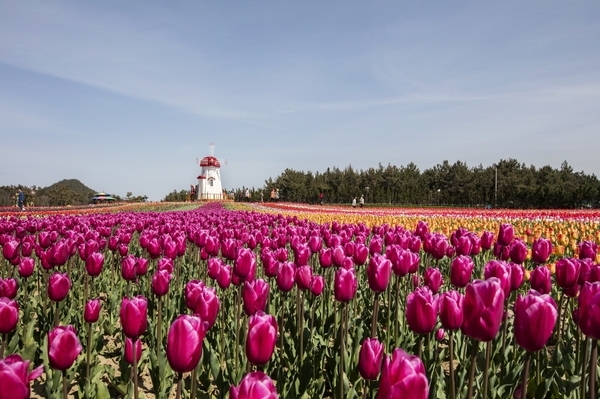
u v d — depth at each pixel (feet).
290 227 30.17
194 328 8.25
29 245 23.66
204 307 10.78
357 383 14.62
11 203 203.92
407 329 18.43
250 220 48.62
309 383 13.67
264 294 11.61
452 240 24.79
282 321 14.92
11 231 29.14
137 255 35.81
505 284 12.64
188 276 28.14
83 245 21.90
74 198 259.60
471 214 87.20
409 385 6.06
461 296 9.96
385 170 314.76
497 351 15.69
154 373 14.23
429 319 10.00
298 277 14.75
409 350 15.71
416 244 22.47
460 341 17.11
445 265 32.55
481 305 8.39
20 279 24.76
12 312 11.28
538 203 204.74
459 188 293.43
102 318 20.47
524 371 8.65
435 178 324.39
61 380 13.94
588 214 76.33
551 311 8.10
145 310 10.10
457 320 9.48
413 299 10.10
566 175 287.48
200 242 24.52
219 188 273.33
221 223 43.55
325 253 19.15
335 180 325.21
